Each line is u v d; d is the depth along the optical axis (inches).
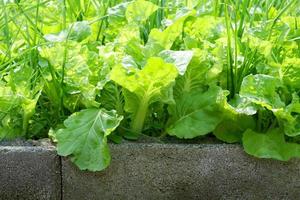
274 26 47.7
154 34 46.5
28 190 42.4
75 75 44.8
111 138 43.0
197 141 44.3
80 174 42.2
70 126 42.5
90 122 42.5
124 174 42.4
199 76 45.1
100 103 44.2
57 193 42.6
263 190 43.1
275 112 42.0
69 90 44.9
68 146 41.7
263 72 45.7
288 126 42.4
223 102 43.1
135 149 42.1
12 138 44.7
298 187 43.2
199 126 43.8
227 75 45.9
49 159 42.1
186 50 45.4
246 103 43.6
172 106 44.9
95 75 45.6
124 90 43.1
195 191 42.9
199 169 42.6
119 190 42.6
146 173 42.5
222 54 45.8
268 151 42.3
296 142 44.0
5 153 41.9
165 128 45.0
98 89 43.8
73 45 45.4
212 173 42.7
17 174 42.2
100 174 42.3
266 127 44.6
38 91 45.3
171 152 42.3
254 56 46.4
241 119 44.3
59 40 47.0
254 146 42.4
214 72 45.3
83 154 41.5
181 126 43.9
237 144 43.4
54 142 43.6
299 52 47.5
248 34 46.4
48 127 45.8
